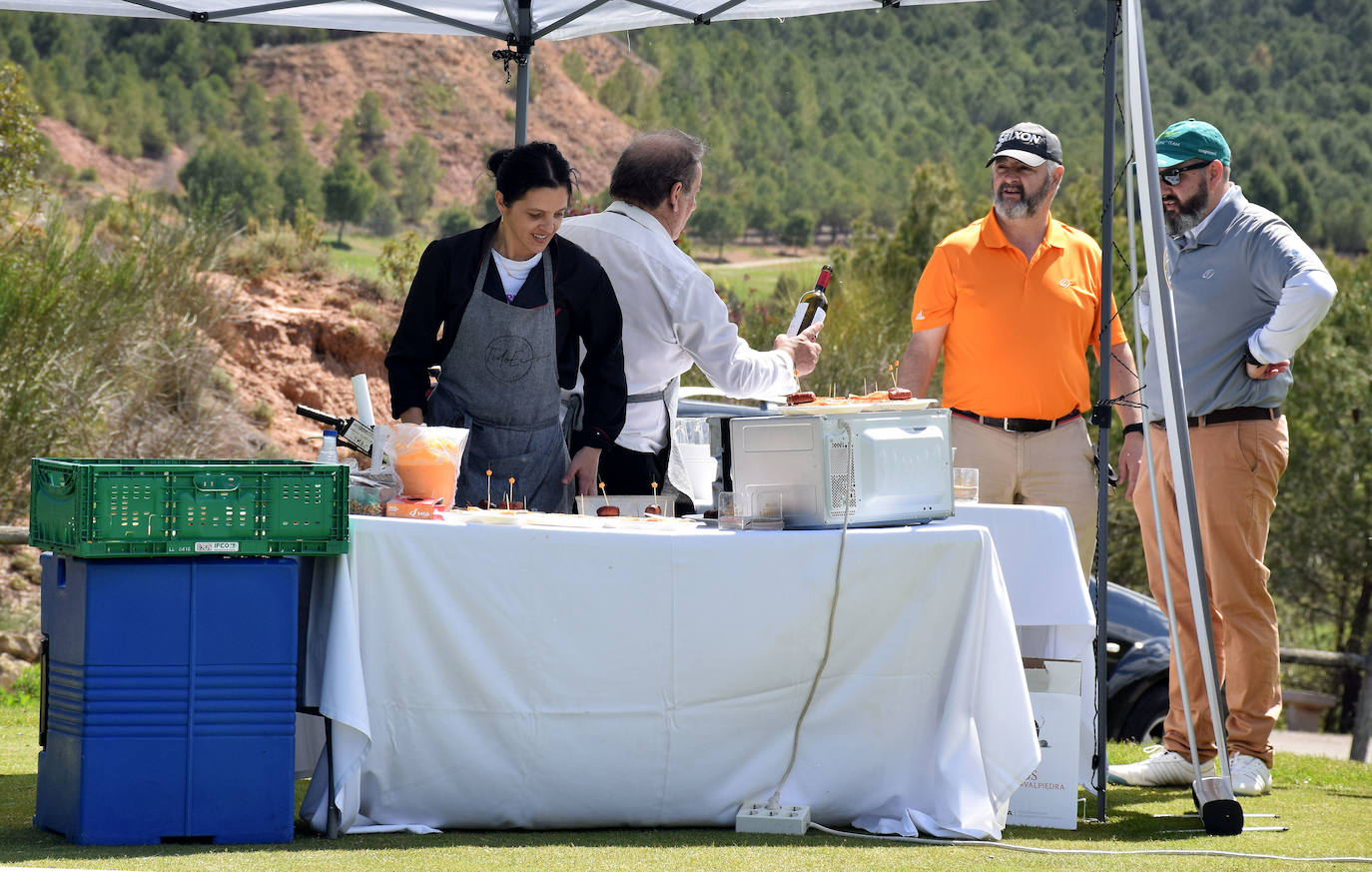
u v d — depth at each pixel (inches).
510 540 273.9
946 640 290.7
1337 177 5270.7
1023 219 398.9
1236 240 353.1
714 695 283.3
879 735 290.5
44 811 275.6
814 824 284.8
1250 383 352.5
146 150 3686.0
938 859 258.5
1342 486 1113.4
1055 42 6058.1
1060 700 308.2
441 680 273.6
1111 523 1060.5
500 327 343.9
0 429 748.0
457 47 4798.2
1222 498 354.3
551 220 335.0
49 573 277.6
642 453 379.9
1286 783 405.7
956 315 408.2
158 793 260.2
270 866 238.5
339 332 1284.4
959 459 406.0
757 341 1066.7
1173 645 318.7
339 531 264.8
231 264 1323.8
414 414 341.1
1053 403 400.8
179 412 929.5
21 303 779.4
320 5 461.7
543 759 277.4
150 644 260.7
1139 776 372.2
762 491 293.3
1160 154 357.1
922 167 1370.6
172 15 451.5
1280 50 5935.0
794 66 5506.9
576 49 5118.1
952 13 6146.7
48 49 3934.5
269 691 264.4
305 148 3993.6
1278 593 1139.3
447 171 4352.9
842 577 284.0
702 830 283.6
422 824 276.1
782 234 4436.5
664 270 368.5
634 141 377.7
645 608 279.1
